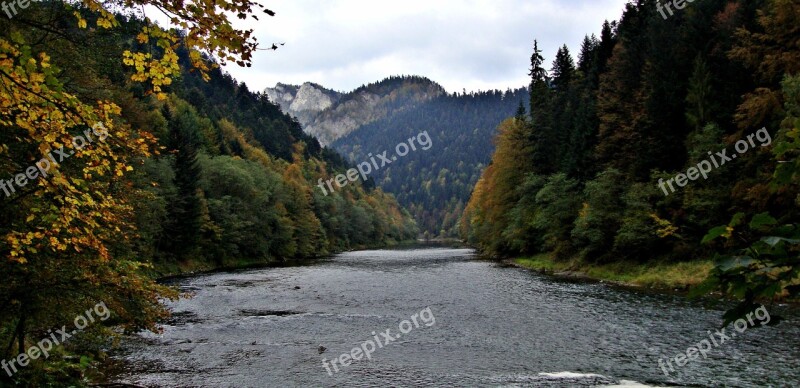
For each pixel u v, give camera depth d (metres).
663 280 28.19
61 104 4.49
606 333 17.11
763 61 27.64
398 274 39.84
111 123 5.12
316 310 23.02
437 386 12.41
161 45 4.34
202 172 59.44
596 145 45.47
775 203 23.66
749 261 2.15
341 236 104.12
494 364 14.09
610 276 34.09
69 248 8.87
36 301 8.70
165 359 14.94
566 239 43.62
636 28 52.91
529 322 19.31
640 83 42.03
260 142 138.38
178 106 95.81
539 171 55.25
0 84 4.07
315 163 156.62
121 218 10.09
